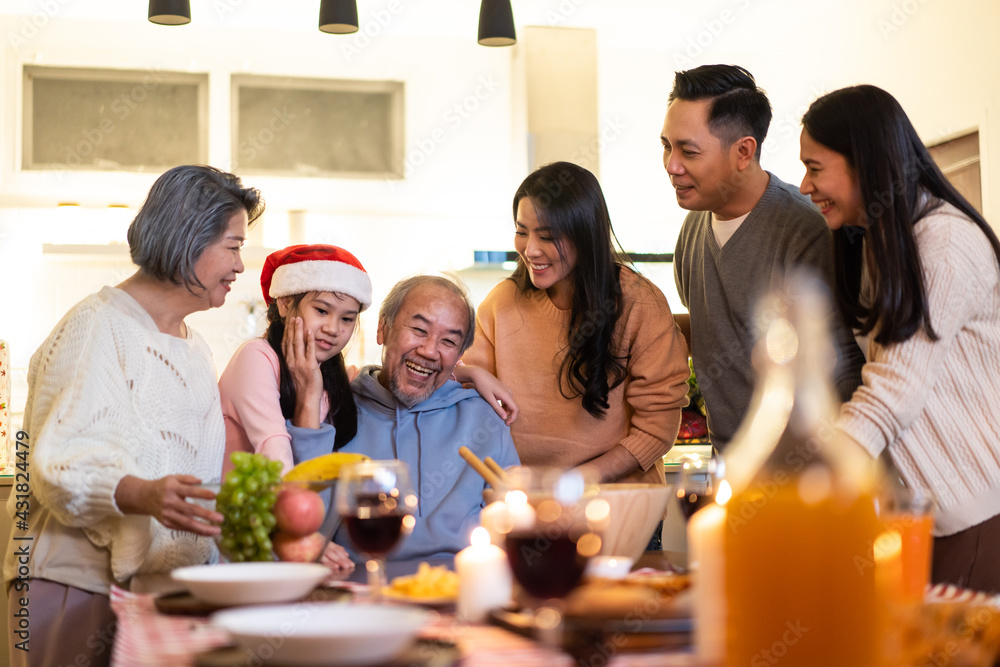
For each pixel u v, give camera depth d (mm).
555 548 872
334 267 1786
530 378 2059
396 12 4594
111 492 1303
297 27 4574
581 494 895
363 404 1896
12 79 4262
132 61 4371
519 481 917
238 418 1716
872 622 663
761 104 1992
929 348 1432
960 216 1491
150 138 4414
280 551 1246
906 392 1409
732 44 5164
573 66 4629
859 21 4418
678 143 1998
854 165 1540
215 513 1239
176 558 1483
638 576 1065
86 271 4270
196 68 4441
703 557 719
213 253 1528
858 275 1690
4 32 4254
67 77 4332
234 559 1243
